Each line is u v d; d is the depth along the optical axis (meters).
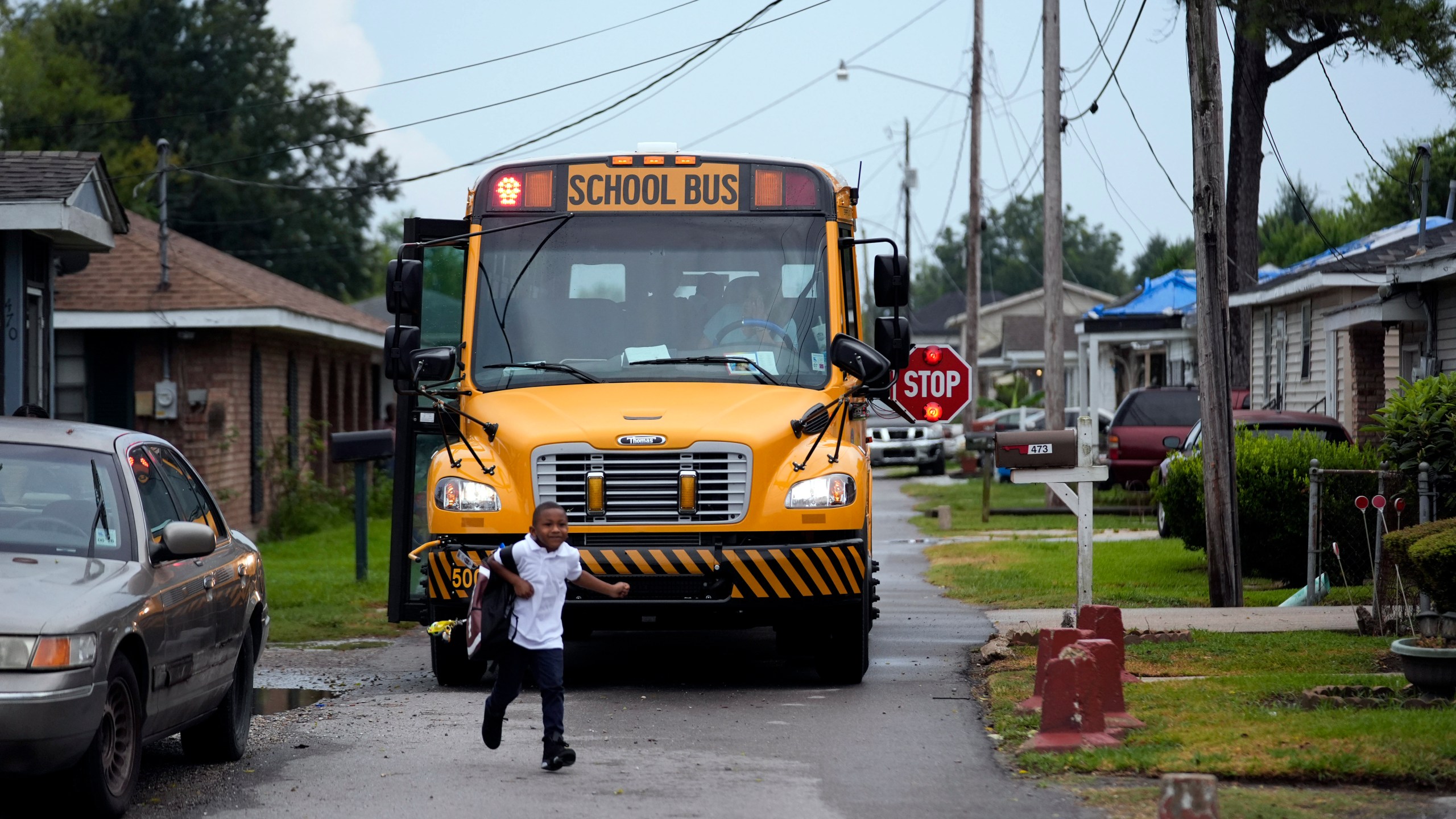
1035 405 99.56
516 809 12.15
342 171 103.38
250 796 12.84
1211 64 25.27
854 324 20.31
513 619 13.68
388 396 66.88
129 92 99.31
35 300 29.97
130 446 13.74
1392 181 91.69
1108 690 14.54
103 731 11.59
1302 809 11.39
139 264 42.78
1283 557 28.17
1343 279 42.94
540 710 17.00
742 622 17.98
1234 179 58.78
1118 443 49.41
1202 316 25.38
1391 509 25.17
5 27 99.12
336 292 103.56
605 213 19.34
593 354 18.83
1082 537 20.69
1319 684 16.16
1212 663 18.62
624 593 13.92
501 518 17.61
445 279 19.56
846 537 18.02
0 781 13.10
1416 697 15.31
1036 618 24.36
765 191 19.41
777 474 17.75
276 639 24.28
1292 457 28.14
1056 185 48.41
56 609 11.22
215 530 15.00
